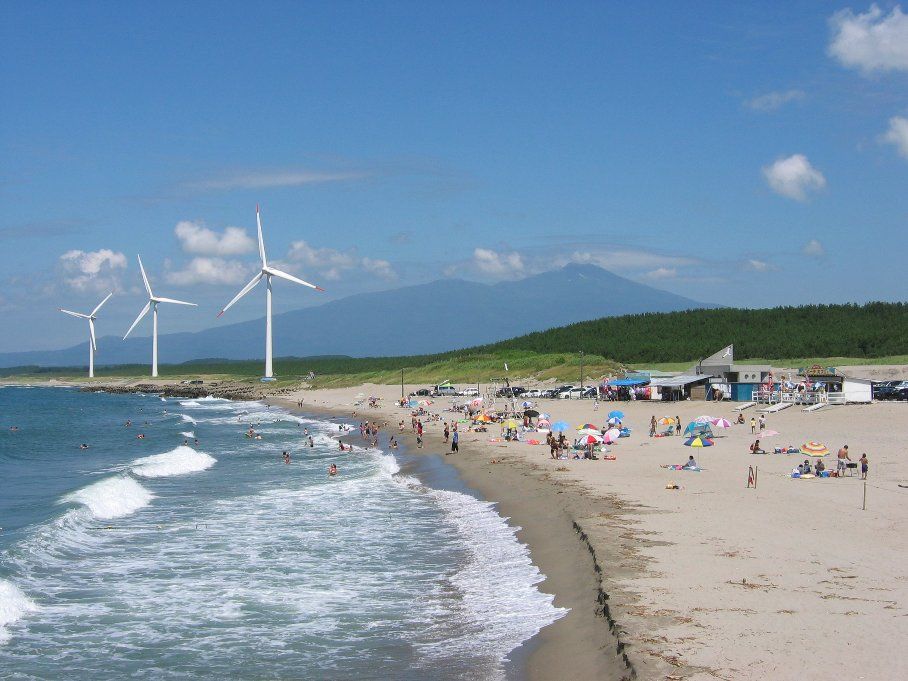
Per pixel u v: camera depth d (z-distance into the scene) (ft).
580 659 63.87
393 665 68.85
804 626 64.80
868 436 196.44
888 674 55.26
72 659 72.69
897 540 93.56
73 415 463.01
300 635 77.25
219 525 128.06
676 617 67.77
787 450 177.17
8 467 215.51
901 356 451.94
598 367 461.37
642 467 164.25
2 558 102.94
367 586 92.68
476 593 86.94
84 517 130.72
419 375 591.78
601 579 79.71
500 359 577.02
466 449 219.00
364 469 196.85
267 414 456.45
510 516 126.31
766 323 576.61
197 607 86.22
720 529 100.63
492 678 63.98
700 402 306.76
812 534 96.99
